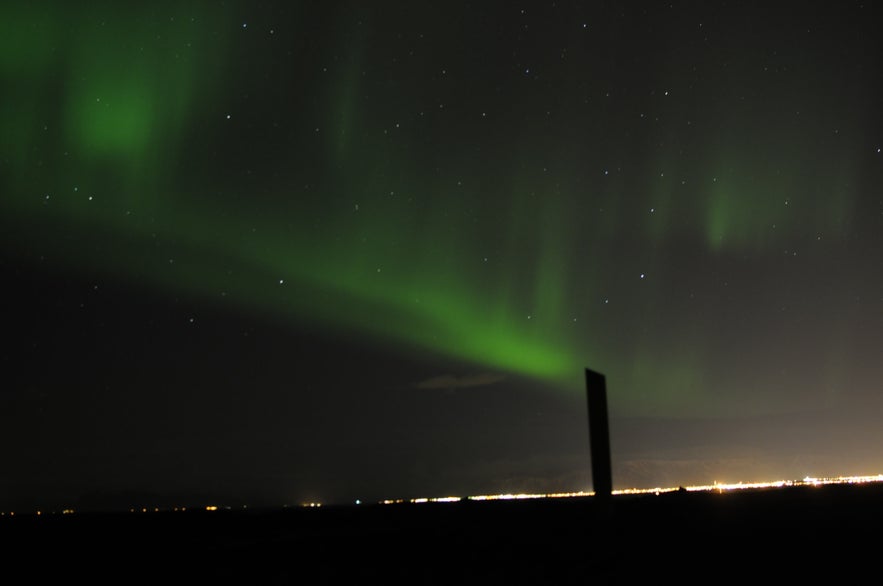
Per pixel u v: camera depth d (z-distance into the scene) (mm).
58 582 8719
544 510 18203
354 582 7922
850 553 9469
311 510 26484
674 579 7680
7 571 9875
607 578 7836
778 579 7664
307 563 9578
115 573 9328
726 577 7832
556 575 8039
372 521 17984
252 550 11281
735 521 13953
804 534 11547
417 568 8836
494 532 12664
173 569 9445
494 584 7598
